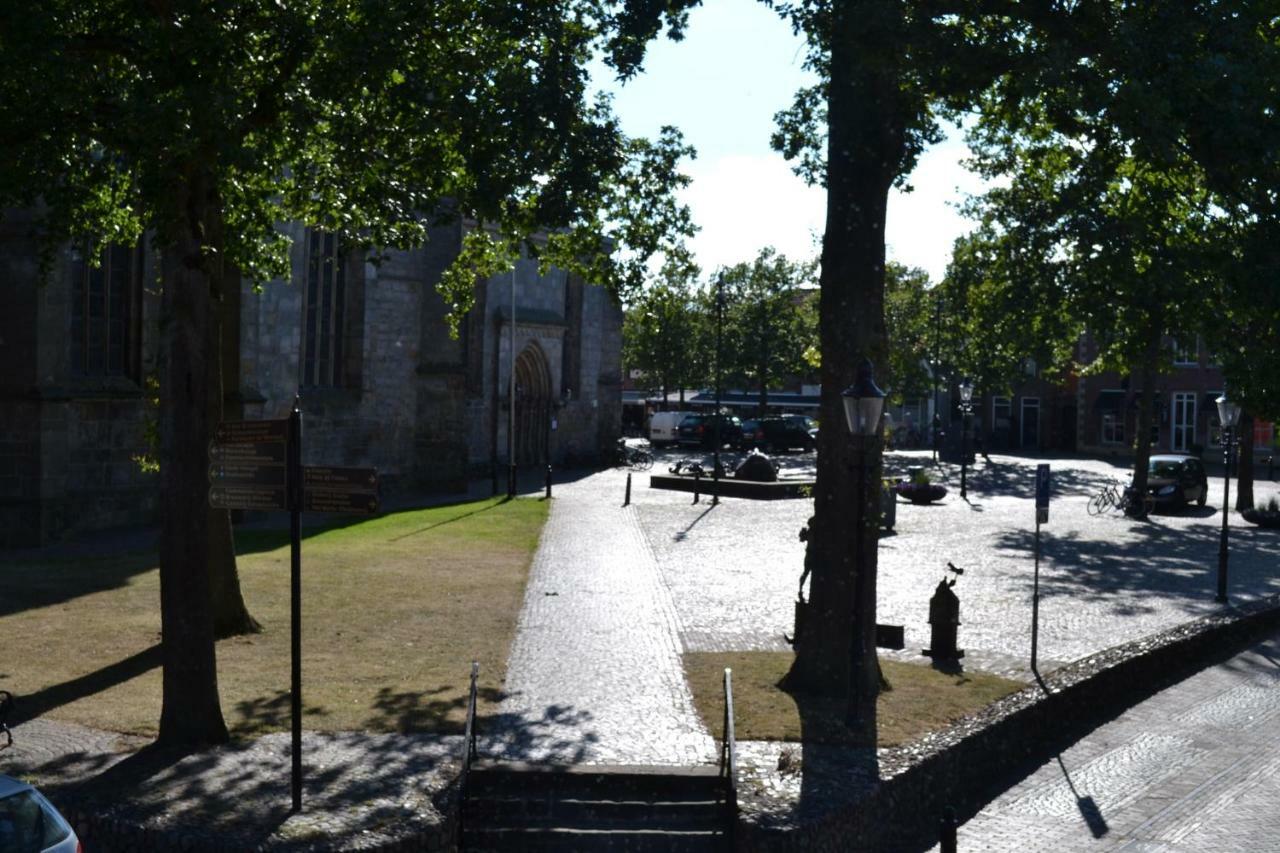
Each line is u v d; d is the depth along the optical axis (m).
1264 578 26.14
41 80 12.91
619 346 62.97
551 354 57.50
